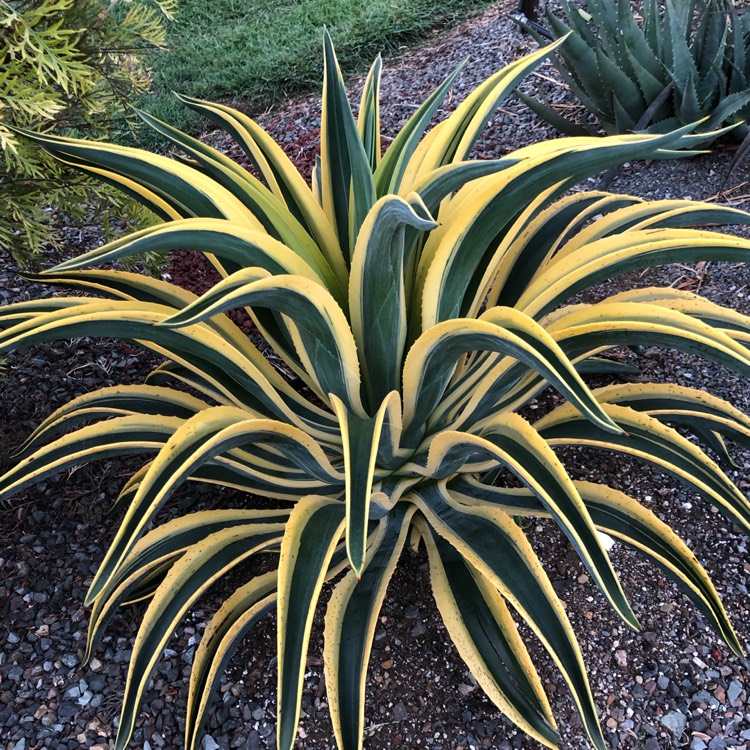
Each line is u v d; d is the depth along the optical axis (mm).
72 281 1342
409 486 1300
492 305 1428
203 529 1298
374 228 917
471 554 1089
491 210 996
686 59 2160
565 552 1485
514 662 1105
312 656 1404
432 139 1243
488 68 3062
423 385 1126
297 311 979
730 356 939
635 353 1825
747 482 1559
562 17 3105
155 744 1310
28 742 1320
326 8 4254
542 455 969
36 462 1215
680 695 1288
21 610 1508
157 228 898
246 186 1155
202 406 1391
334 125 1186
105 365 2012
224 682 1373
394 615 1428
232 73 3863
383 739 1279
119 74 1716
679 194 2201
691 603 1398
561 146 1070
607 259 1063
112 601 1230
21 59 1411
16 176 1617
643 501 1551
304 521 1051
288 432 1056
